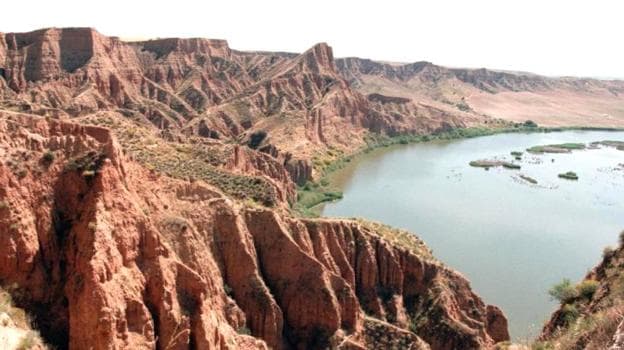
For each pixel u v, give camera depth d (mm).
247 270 60188
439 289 66750
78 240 44469
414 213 119312
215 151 99500
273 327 58875
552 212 123812
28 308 42156
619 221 118812
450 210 122375
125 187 50312
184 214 58688
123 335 42656
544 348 33469
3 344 36406
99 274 42375
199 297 48875
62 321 42719
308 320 61406
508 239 105000
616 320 26422
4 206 42625
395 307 66688
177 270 49312
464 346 61438
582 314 37438
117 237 45781
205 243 58750
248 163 110875
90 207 45594
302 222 68188
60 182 47188
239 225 61656
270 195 74250
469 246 100438
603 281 40594
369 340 61500
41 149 48094
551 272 90250
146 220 48844
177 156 85812
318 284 61625
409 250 70250
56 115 118625
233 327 55938
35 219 44656
